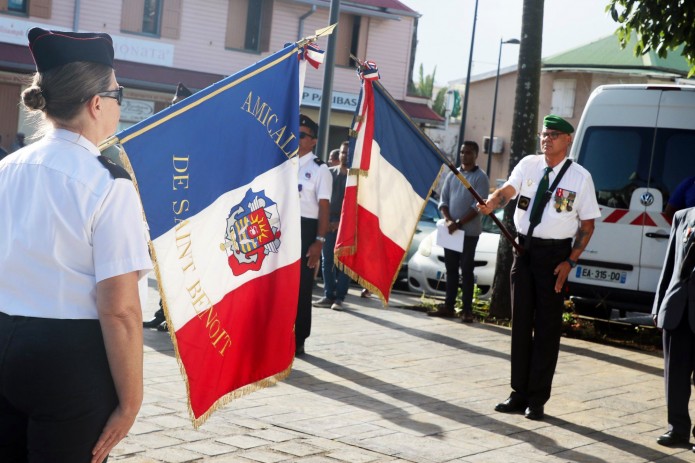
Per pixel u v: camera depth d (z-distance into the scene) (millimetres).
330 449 5223
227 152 3758
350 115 31516
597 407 6941
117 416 2652
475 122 45188
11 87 26109
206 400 3670
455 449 5445
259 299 3906
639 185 10141
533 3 11086
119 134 3387
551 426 6254
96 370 2639
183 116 3584
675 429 6023
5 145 26188
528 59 11172
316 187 7898
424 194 6188
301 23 30250
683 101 10062
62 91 2695
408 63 32688
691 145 9977
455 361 8344
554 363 6461
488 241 13359
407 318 10773
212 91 3684
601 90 10492
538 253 6469
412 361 8188
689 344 6066
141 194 3439
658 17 10859
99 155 2740
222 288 3740
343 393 6703
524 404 6602
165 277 3510
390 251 6117
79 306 2637
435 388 7145
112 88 2789
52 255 2607
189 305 3602
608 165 10320
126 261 2641
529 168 6645
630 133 10250
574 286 10422
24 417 2707
